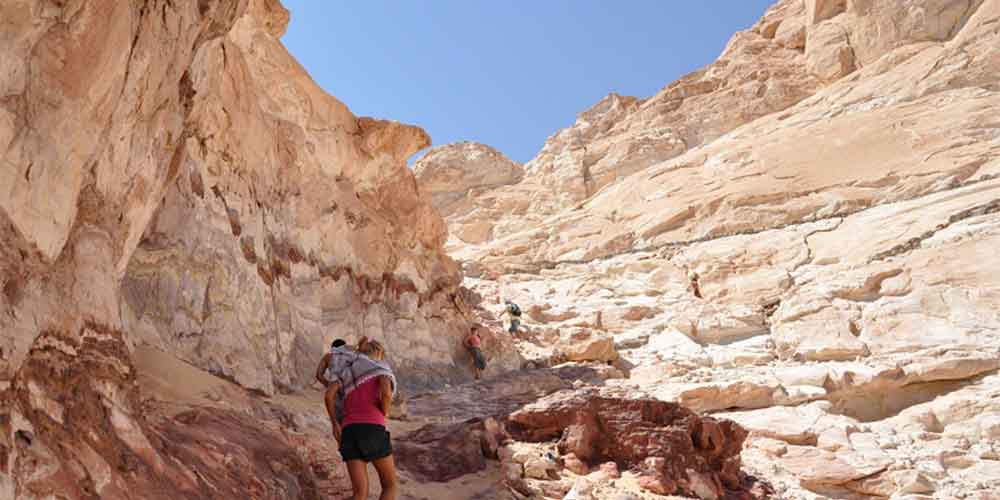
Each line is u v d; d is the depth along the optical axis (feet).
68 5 13.17
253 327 31.07
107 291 15.49
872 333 52.26
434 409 39.29
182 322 27.09
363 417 16.34
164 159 19.92
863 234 68.39
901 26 131.64
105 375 14.25
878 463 36.65
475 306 67.05
